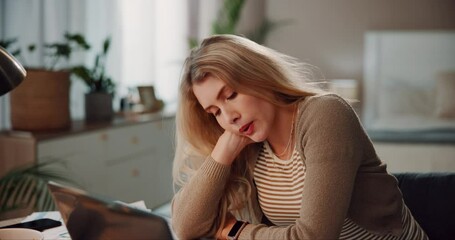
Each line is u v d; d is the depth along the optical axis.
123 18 3.94
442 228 1.48
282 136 1.23
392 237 1.25
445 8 5.26
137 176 3.36
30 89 2.66
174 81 4.59
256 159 1.29
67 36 2.91
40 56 3.24
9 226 1.43
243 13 5.50
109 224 0.92
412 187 1.53
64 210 0.97
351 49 5.50
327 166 1.07
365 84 5.45
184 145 1.32
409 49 5.33
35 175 2.18
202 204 1.23
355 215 1.20
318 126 1.10
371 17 5.43
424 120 5.08
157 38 4.37
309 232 1.05
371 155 1.18
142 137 3.38
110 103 3.26
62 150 2.70
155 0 4.22
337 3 5.48
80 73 3.12
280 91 1.15
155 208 3.63
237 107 1.13
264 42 5.59
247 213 1.37
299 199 1.22
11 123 2.74
